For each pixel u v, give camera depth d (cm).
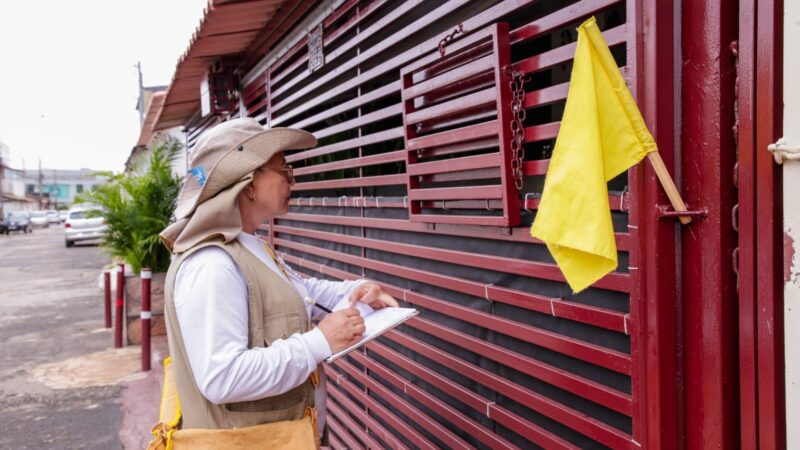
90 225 2673
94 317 931
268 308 169
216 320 155
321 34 349
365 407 328
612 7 152
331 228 366
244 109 539
